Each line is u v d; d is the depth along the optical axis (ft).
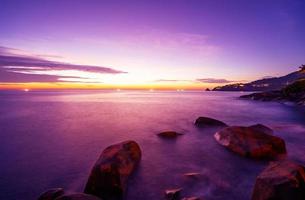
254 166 33.47
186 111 123.75
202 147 44.96
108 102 211.41
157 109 136.15
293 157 37.35
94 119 92.17
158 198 24.49
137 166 32.86
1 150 44.55
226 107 148.36
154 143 49.73
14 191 26.99
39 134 60.95
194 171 32.32
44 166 35.27
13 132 63.82
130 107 152.66
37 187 27.96
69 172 32.73
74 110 131.23
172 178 29.66
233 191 25.75
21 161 37.68
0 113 115.75
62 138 55.72
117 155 28.14
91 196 18.83
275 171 18.94
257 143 37.58
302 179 17.58
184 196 24.56
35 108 145.28
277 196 16.39
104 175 24.25
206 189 26.32
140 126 74.23
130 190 26.08
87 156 40.52
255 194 18.29
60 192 21.90
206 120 71.46
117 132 63.67
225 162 35.53
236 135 41.52
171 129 67.31
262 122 82.48
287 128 64.90
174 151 42.98
